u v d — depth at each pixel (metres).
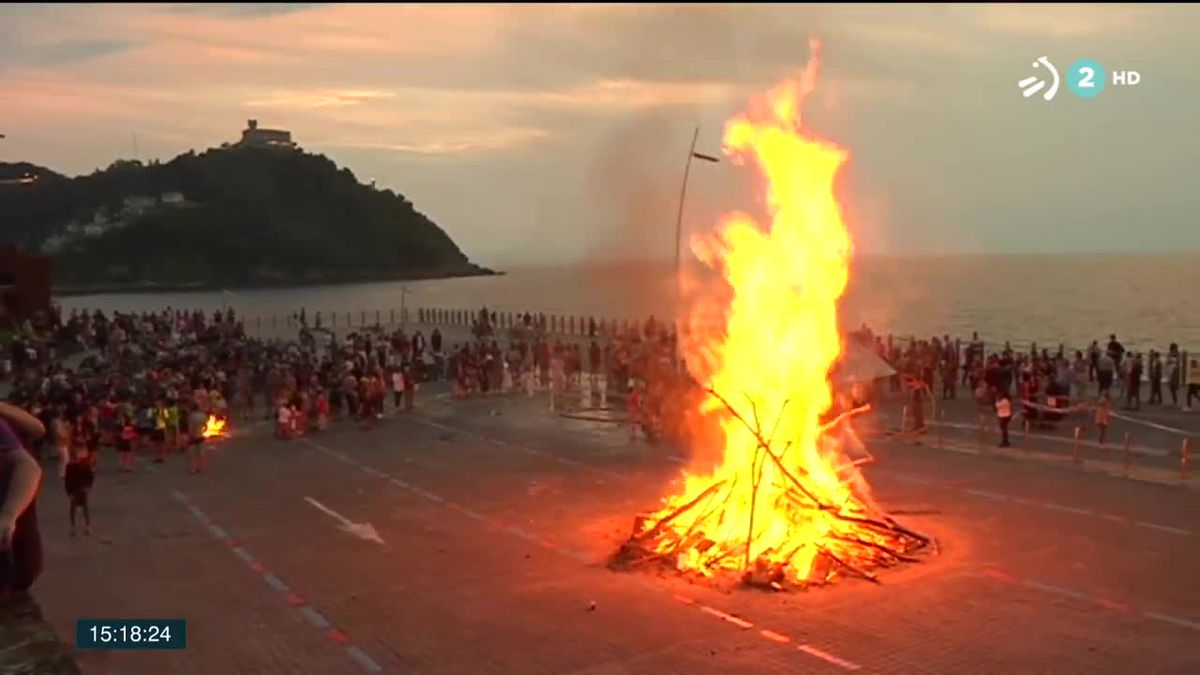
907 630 12.64
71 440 20.42
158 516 20.33
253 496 22.23
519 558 16.53
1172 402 31.72
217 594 14.87
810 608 13.58
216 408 32.16
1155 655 11.62
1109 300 121.88
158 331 49.41
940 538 17.00
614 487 22.20
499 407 36.22
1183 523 17.80
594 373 39.66
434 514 19.98
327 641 12.73
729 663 11.63
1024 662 11.48
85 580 15.71
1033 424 28.41
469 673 11.54
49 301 53.22
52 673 4.68
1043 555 15.91
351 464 26.05
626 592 14.51
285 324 70.00
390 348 44.31
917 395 28.38
